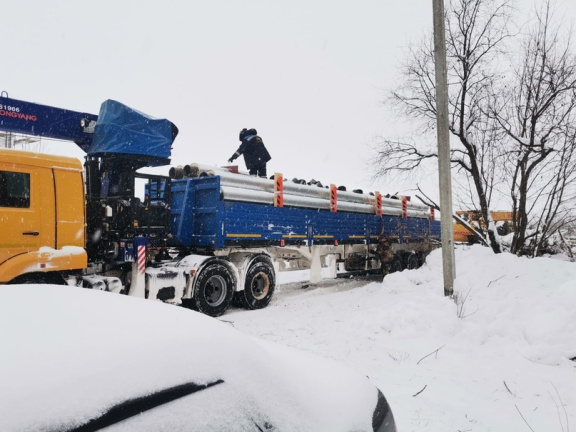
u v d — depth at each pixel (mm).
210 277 8031
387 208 14883
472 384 4332
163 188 8922
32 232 5523
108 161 7590
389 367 4848
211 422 1520
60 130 7379
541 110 9617
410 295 8531
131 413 1409
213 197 8602
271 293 9344
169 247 9078
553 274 7398
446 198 7297
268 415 1672
